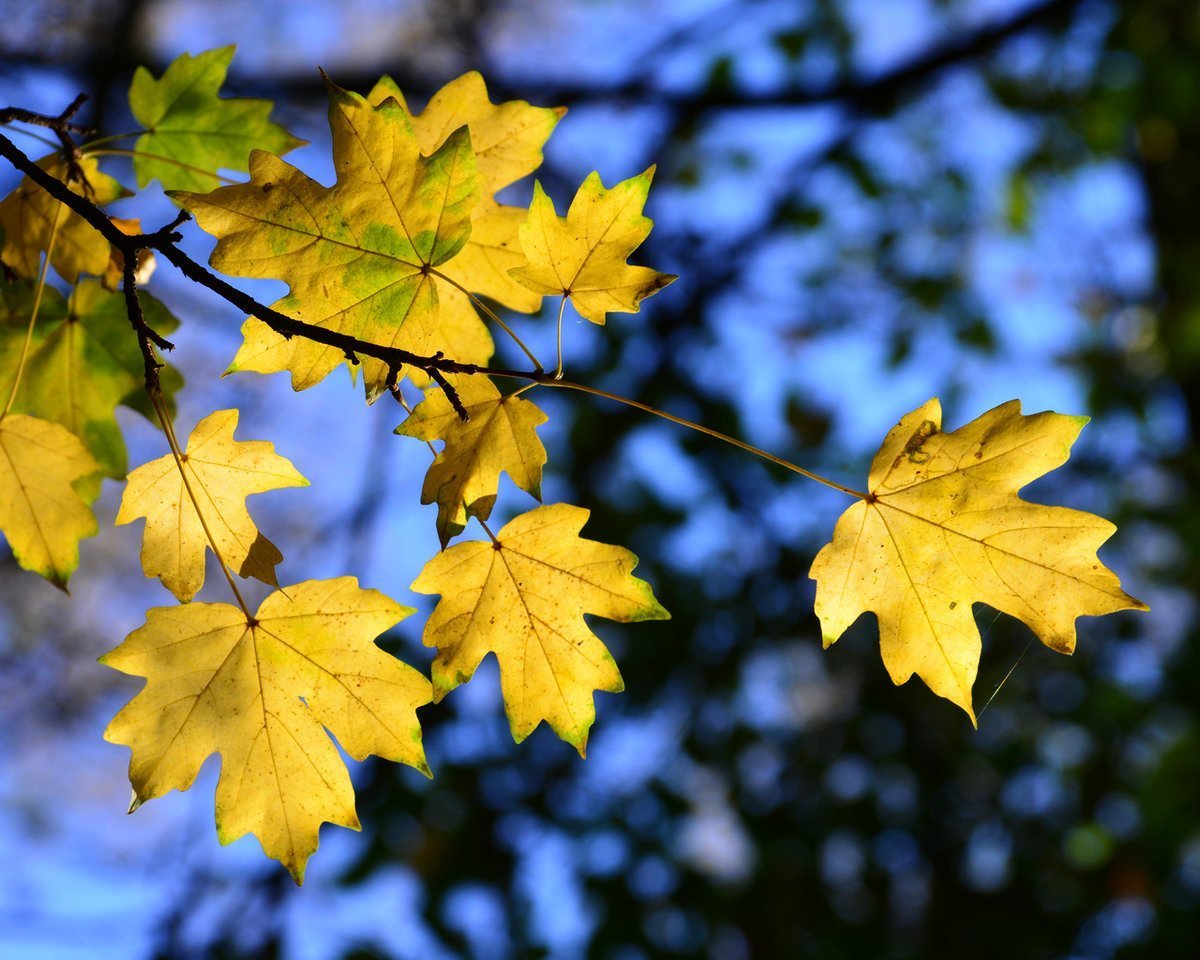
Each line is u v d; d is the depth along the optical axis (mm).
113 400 2328
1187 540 6469
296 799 1923
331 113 1693
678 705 6305
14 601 6590
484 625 1948
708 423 6668
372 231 1747
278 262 1720
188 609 1916
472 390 1842
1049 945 5699
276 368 1777
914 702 6375
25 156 1679
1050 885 5859
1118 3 6871
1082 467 6980
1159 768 5961
